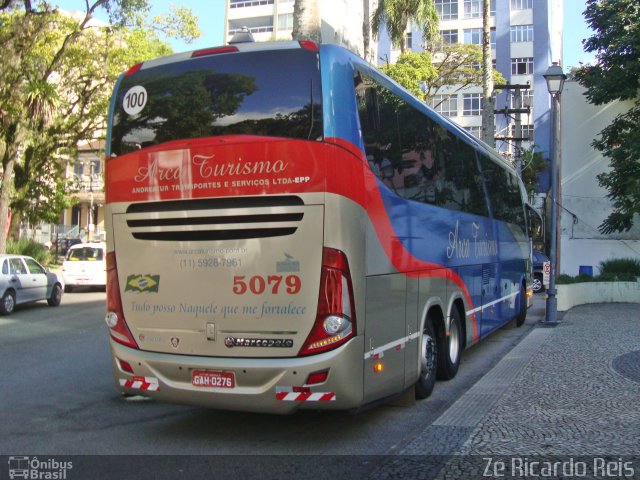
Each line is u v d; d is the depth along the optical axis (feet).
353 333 17.89
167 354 19.29
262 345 18.12
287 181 17.97
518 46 180.96
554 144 50.88
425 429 19.84
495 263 37.32
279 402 17.80
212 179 18.69
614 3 65.82
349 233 17.98
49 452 18.60
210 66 19.57
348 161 18.22
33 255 89.76
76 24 87.10
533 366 29.76
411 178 23.26
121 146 20.45
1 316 52.80
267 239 18.20
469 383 27.86
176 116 19.66
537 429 19.21
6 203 78.69
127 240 20.11
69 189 104.12
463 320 29.89
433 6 112.27
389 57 187.32
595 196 84.84
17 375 29.78
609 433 18.74
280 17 196.24
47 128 87.04
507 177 42.75
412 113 24.18
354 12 183.93
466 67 138.10
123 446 19.21
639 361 30.22
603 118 84.99
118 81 20.99
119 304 20.25
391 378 20.43
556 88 50.85
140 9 79.20
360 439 19.80
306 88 18.34
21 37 74.64
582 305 59.88
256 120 18.58
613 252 83.35
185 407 24.08
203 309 18.83
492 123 85.25
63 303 64.34
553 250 48.08
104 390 26.81
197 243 18.99
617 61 67.26
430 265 24.79
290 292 17.90
